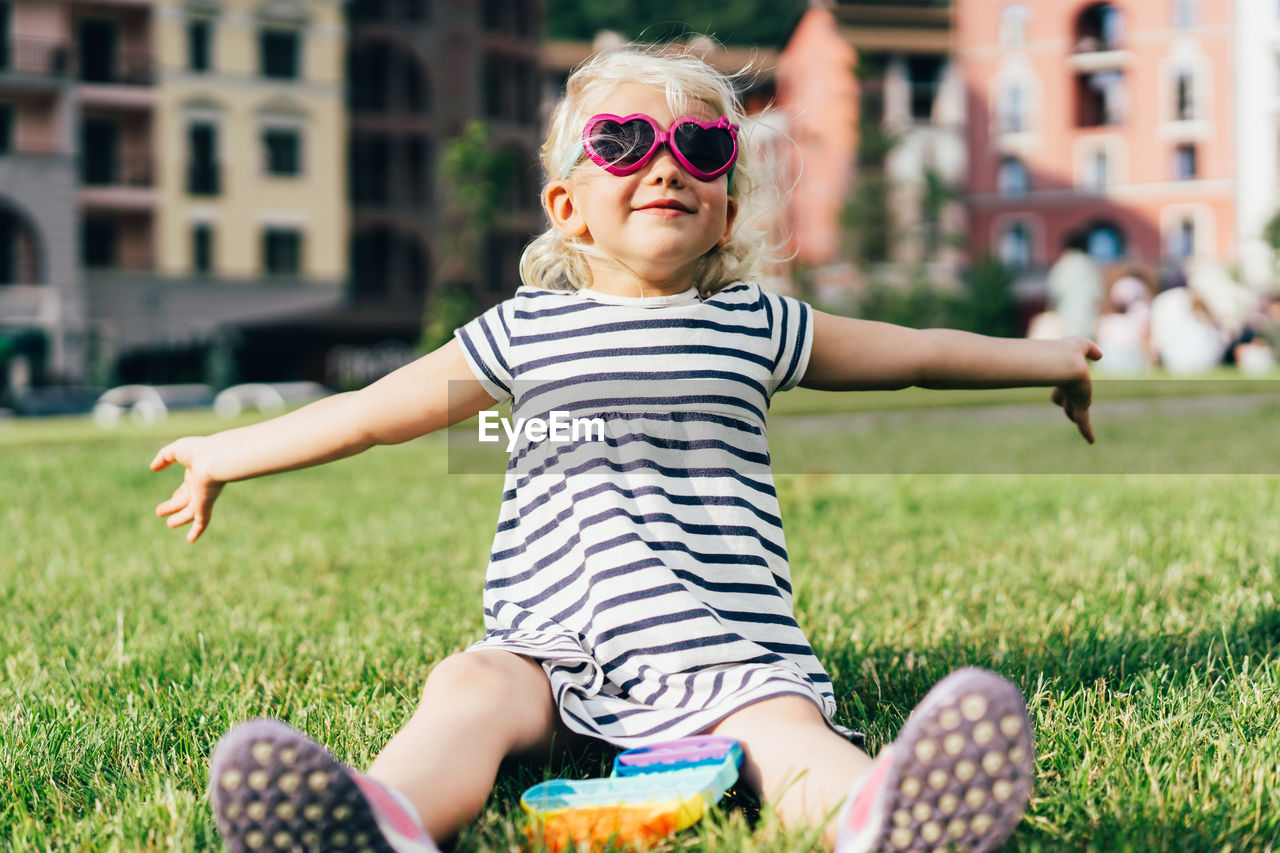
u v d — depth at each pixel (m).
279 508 6.55
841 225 35.31
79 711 2.45
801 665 1.93
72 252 32.44
